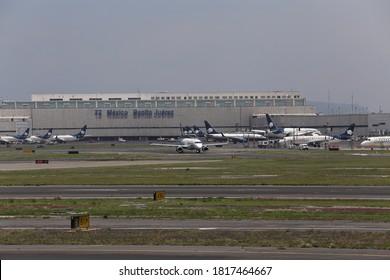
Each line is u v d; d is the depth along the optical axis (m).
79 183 196.50
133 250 81.50
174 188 177.62
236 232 95.81
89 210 126.50
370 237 89.62
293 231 96.56
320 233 93.88
